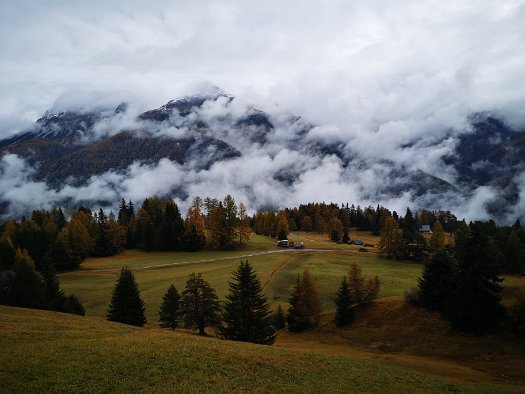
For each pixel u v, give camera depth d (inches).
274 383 1092.5
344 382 1189.7
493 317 1909.4
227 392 977.5
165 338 1446.9
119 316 2385.6
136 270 4271.7
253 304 2054.6
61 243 4352.9
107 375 1011.3
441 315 2143.2
